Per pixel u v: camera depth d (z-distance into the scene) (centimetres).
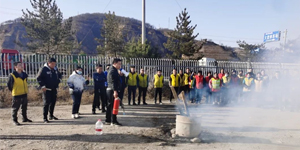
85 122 660
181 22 2020
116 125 627
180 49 1977
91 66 1188
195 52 2030
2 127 588
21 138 504
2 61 1029
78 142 485
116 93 616
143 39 1958
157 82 1055
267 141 528
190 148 471
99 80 789
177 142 509
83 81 736
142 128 611
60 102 993
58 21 1991
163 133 574
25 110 648
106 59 1234
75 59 1177
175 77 1080
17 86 608
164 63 1343
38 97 992
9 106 880
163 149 462
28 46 1959
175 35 1995
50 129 579
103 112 807
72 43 2111
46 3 1970
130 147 466
